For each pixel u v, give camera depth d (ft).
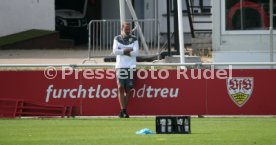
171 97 158.71
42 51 270.46
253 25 203.51
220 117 156.97
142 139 121.29
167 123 127.95
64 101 159.02
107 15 325.42
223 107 158.51
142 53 226.58
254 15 203.21
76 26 316.40
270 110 158.10
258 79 157.79
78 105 159.02
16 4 294.66
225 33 203.72
